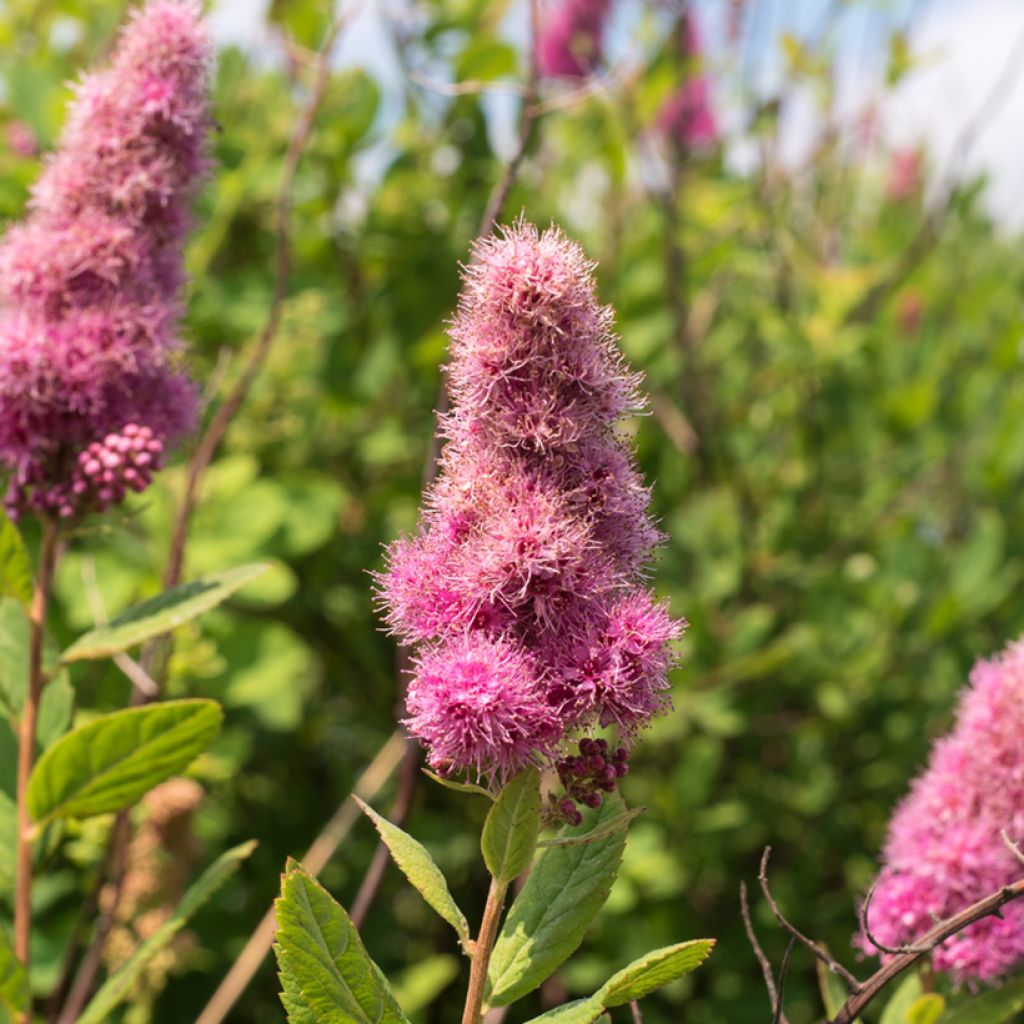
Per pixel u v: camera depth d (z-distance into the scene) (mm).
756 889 695
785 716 761
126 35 405
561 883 314
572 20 770
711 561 809
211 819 670
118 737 378
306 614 766
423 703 281
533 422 290
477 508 294
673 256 775
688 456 818
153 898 529
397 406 815
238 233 787
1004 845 355
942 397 928
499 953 309
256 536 624
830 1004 386
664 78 757
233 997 526
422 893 298
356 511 787
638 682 285
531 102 473
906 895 365
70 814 395
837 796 739
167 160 400
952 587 777
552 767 285
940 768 372
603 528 298
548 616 287
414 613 296
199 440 607
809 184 924
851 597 802
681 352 791
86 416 393
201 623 630
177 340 408
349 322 801
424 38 765
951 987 379
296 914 281
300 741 764
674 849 691
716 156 876
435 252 782
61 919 562
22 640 428
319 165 760
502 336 291
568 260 292
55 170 400
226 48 710
